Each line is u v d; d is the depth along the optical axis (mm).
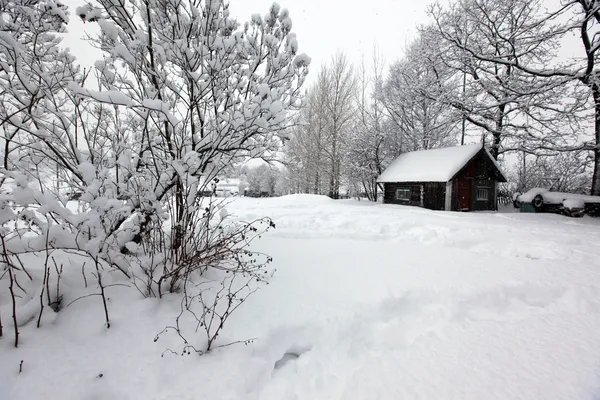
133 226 2672
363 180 21422
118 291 2369
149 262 2760
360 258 3943
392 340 2289
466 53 15234
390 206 14297
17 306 1983
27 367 1579
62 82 2672
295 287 2846
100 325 1995
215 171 3115
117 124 2906
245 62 3193
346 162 21500
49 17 2555
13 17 2512
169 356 1828
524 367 1847
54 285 2188
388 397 1626
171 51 2793
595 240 5883
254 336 2086
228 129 2791
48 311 2023
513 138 15609
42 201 2018
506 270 3549
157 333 2006
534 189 13938
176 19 2826
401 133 21328
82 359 1708
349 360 2027
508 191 20438
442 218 8297
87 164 2275
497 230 6301
